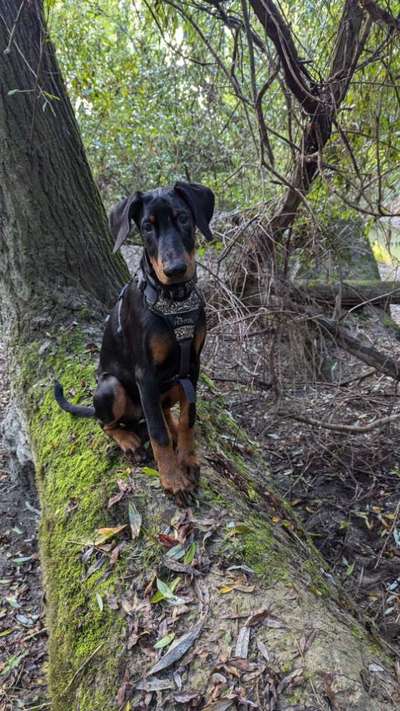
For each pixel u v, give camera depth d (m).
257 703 0.56
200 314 0.80
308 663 0.59
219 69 1.36
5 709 0.94
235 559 0.73
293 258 1.60
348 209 1.43
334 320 1.53
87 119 2.35
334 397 1.60
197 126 2.07
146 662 0.64
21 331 1.36
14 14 1.39
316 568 0.86
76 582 0.77
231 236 1.50
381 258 2.29
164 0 0.96
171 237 0.74
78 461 0.96
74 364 1.22
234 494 0.88
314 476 1.47
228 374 1.64
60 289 1.40
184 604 0.69
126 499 0.84
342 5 1.16
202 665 0.62
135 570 0.75
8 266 1.42
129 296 0.84
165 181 2.44
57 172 1.46
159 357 0.79
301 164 1.25
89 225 1.50
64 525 0.86
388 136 1.22
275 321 1.46
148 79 2.16
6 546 1.33
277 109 1.53
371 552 1.23
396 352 1.70
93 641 0.70
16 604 1.16
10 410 1.45
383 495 1.40
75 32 1.76
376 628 0.92
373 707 0.55
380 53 1.16
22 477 1.47
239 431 1.21
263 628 0.63
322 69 1.24
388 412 1.56
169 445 0.81
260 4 0.97
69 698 0.67
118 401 0.89
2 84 1.40
